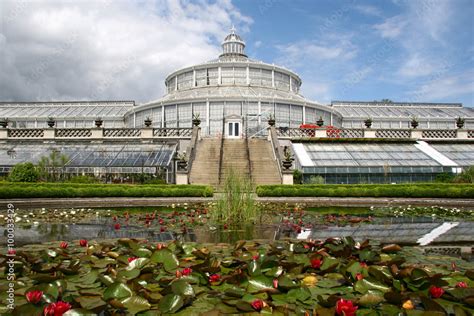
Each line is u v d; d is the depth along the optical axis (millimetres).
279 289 3703
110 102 51094
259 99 39031
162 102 40688
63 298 3381
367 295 3354
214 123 38969
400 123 47281
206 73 45188
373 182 24594
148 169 24281
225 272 4422
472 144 29250
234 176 10820
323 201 17938
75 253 5688
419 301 3537
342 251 5145
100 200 17500
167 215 11688
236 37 50281
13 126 45094
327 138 28844
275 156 26203
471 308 3227
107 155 25703
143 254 5008
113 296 3395
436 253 5887
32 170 20453
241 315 3096
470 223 10078
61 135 28906
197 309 3264
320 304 3246
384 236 7801
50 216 11602
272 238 7570
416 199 18344
